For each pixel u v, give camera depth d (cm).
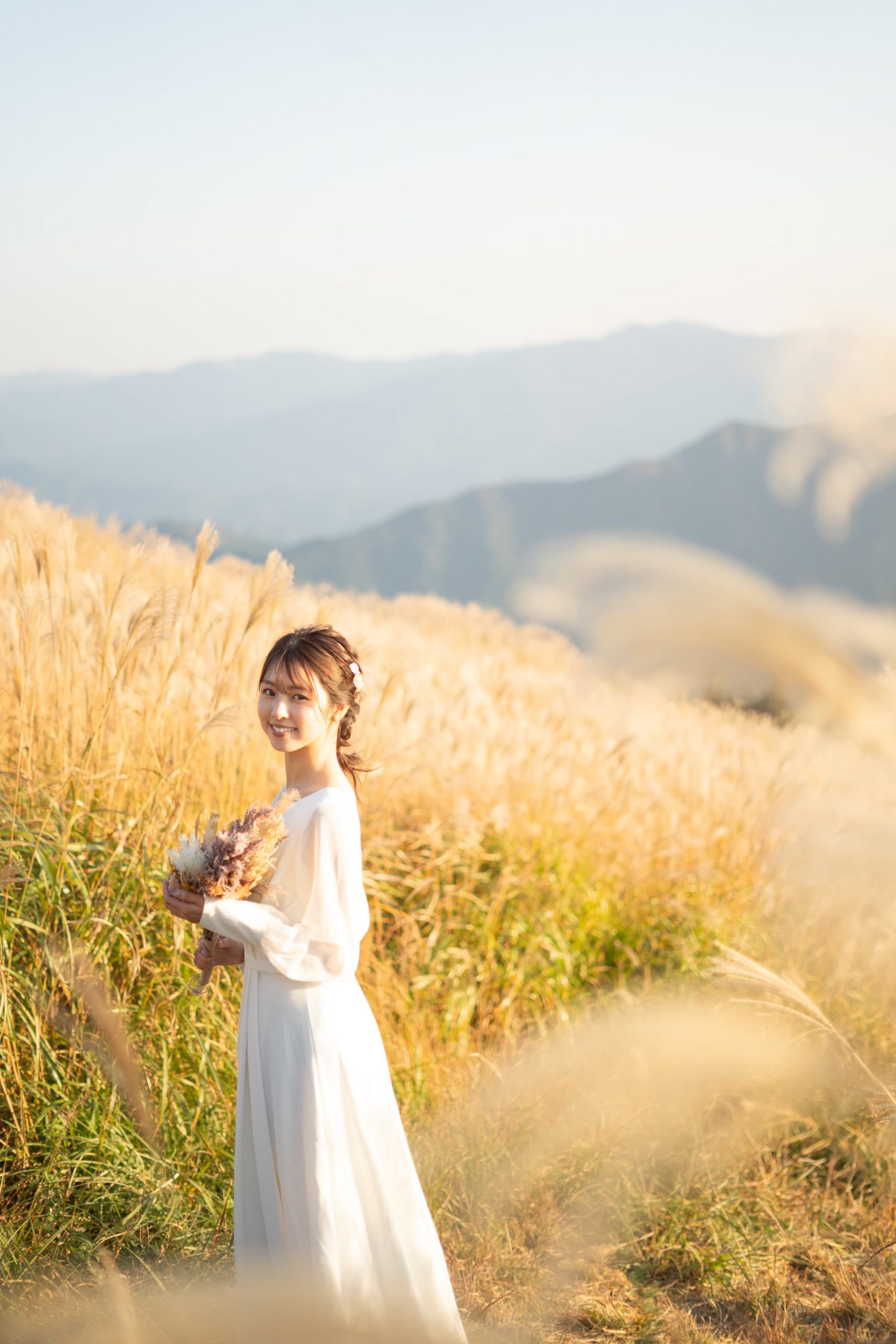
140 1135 336
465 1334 288
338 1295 236
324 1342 229
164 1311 267
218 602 512
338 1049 248
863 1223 379
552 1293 335
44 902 362
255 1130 248
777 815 626
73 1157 319
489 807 598
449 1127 402
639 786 680
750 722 886
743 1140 417
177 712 454
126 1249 306
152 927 383
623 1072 438
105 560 459
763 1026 463
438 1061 443
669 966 557
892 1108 374
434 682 787
